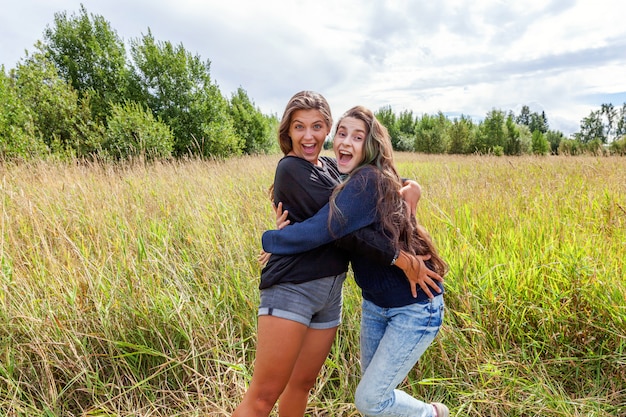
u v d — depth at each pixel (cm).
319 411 228
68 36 1641
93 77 1672
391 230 155
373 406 171
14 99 1055
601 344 243
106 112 1529
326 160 197
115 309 257
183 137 1631
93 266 284
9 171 617
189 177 596
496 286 277
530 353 251
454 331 254
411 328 168
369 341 186
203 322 260
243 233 366
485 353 242
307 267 160
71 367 233
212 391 236
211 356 252
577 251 293
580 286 261
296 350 164
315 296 165
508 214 388
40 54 1303
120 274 282
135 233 354
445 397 231
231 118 2036
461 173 753
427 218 388
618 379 228
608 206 401
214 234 355
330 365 243
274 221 390
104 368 249
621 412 212
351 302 275
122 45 1725
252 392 167
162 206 423
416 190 181
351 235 153
